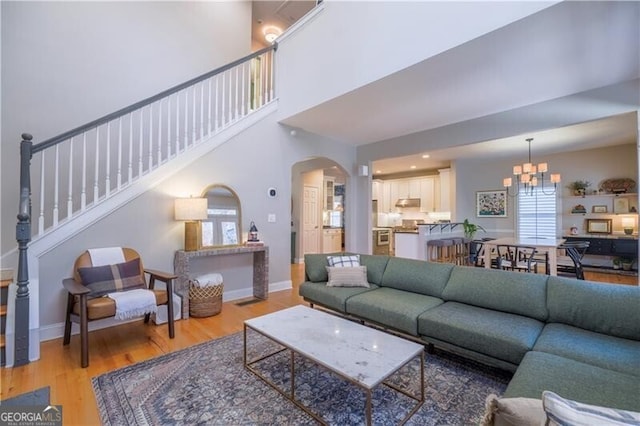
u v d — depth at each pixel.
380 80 3.18
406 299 2.80
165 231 3.57
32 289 2.59
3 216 3.33
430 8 2.75
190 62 4.96
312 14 3.96
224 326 3.22
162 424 1.70
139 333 3.02
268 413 1.80
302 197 7.53
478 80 3.17
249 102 4.60
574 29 2.32
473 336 2.11
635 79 3.12
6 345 2.33
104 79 4.11
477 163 7.60
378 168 8.57
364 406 1.85
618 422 0.67
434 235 6.10
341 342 1.94
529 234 6.88
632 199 5.82
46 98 3.67
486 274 2.65
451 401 1.90
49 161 3.56
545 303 2.27
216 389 2.04
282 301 4.14
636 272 5.71
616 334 1.94
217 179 4.01
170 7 4.79
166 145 4.14
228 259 4.20
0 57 3.41
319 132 5.12
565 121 3.54
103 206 3.15
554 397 0.74
